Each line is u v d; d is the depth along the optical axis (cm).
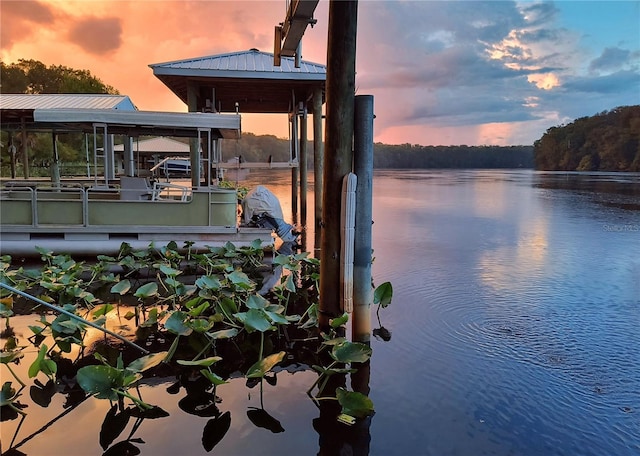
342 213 373
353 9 367
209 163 709
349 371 303
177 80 998
